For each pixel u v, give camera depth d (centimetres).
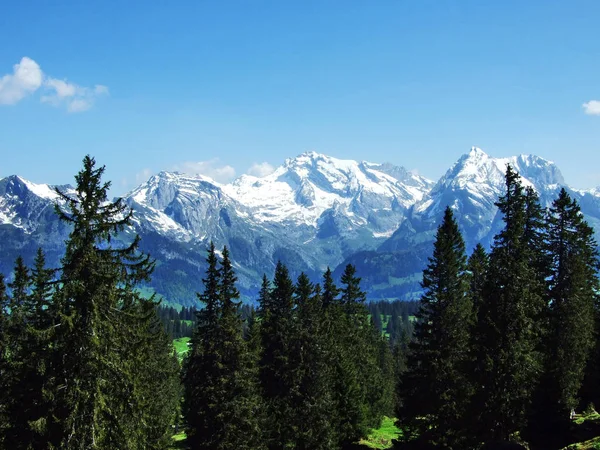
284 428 5334
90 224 2756
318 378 5478
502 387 4047
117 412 2756
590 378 5628
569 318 5084
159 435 5091
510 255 4353
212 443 4603
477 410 4131
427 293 5191
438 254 5162
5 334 3575
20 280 3809
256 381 5366
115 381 2758
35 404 2706
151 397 4638
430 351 4925
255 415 4878
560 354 4994
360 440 7288
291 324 5766
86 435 2628
